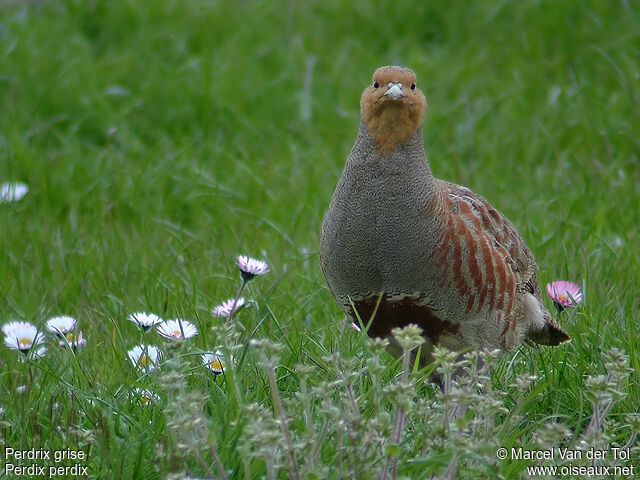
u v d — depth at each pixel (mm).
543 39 16953
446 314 8250
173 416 6766
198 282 10992
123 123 15195
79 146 14648
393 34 17656
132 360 8922
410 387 6500
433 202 8102
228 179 13828
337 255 8320
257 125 15367
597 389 6867
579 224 11961
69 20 17609
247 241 12188
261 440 6086
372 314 8445
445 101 15742
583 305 9984
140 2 17953
